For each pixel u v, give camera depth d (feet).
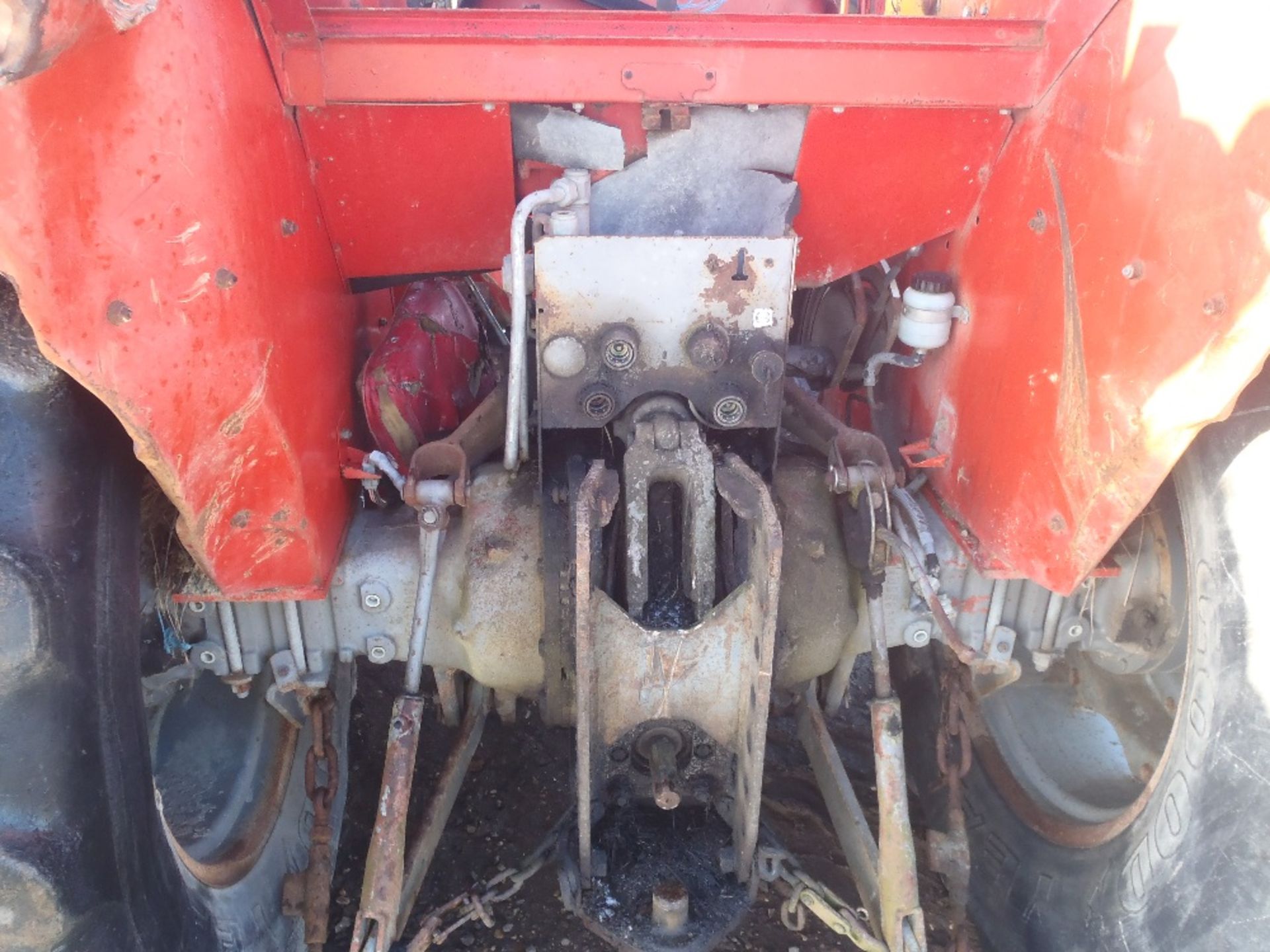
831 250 6.99
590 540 5.73
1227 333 4.60
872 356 7.80
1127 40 5.30
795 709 9.22
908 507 7.01
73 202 4.00
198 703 7.64
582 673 5.81
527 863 6.95
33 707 4.75
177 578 6.15
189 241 4.52
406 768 6.39
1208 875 5.49
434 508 6.44
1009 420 6.35
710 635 6.19
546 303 6.15
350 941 8.21
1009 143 6.39
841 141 6.39
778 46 5.93
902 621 7.24
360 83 5.81
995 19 5.99
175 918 5.62
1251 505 5.27
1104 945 6.40
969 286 6.84
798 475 7.34
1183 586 6.32
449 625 7.02
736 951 8.21
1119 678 7.57
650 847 6.79
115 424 5.38
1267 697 5.15
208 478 5.18
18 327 4.82
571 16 5.82
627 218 6.61
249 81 5.24
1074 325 5.62
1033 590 7.08
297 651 6.93
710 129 6.34
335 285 6.79
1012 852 7.80
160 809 5.75
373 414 7.14
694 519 6.11
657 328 6.27
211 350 4.78
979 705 8.27
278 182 5.65
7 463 4.82
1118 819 6.64
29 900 4.62
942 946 8.12
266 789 7.52
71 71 3.81
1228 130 4.56
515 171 6.55
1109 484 5.44
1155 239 5.01
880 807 6.49
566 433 6.77
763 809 9.32
